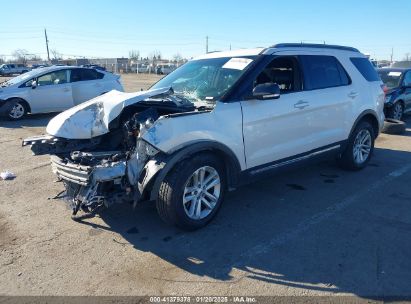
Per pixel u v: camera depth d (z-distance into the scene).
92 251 3.77
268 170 4.79
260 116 4.52
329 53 5.75
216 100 4.36
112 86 13.58
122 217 4.52
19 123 11.31
